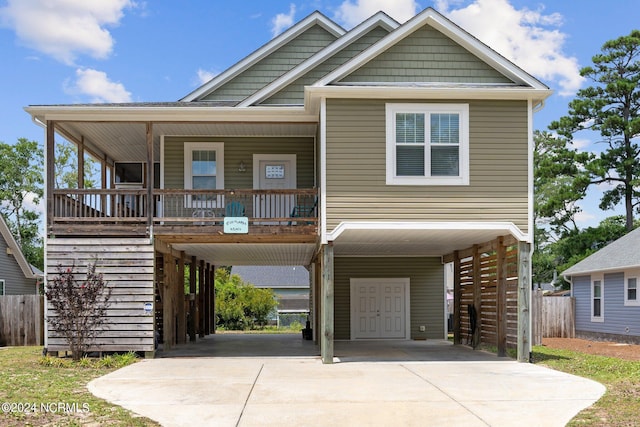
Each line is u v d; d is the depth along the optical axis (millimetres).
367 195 12953
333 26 18484
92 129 15156
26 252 37844
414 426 7352
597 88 31500
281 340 19938
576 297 23312
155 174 19797
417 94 13086
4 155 37656
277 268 48875
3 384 9969
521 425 7352
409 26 13555
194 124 14625
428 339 20031
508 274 14484
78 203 15320
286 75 15766
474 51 13711
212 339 20484
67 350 13727
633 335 19406
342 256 20172
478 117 13242
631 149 30562
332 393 9398
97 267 13773
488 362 13336
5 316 19094
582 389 9727
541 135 35562
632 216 30984
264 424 7426
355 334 19953
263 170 16500
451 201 13023
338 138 13047
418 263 20312
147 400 8805
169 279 15648
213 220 13875
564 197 30797
